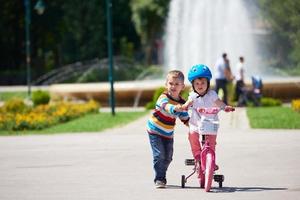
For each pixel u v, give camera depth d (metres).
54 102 66.06
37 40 143.38
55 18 141.50
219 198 18.23
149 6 142.38
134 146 31.33
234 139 33.19
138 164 25.64
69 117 48.53
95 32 136.75
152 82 69.06
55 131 40.09
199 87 19.52
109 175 23.11
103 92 67.19
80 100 69.56
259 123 40.59
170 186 20.58
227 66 55.91
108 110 59.97
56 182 21.92
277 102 59.28
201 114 19.50
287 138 33.09
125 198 18.70
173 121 20.23
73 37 138.00
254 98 58.41
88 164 25.98
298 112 48.44
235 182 21.02
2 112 52.97
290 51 84.75
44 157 28.48
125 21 149.62
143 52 161.75
